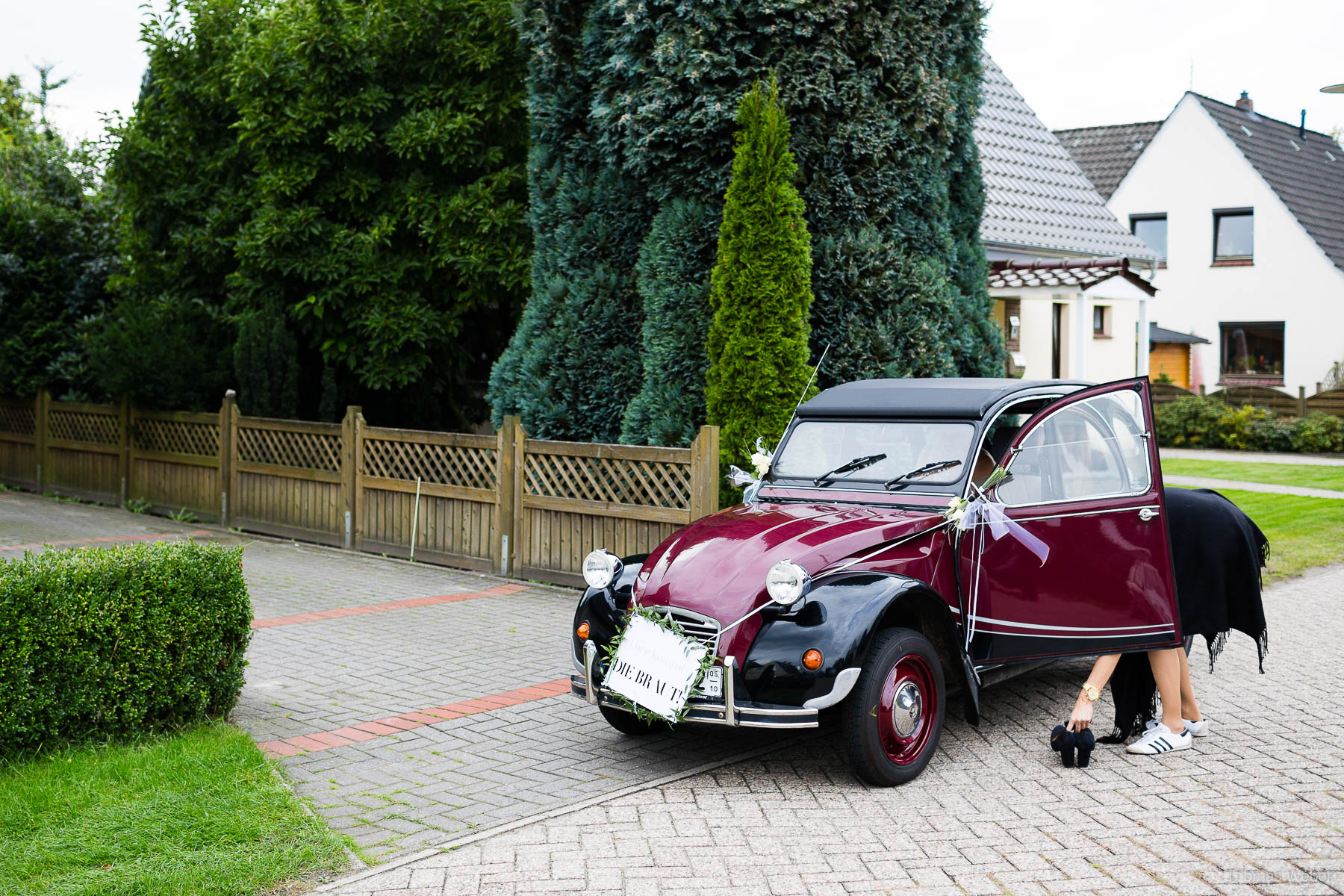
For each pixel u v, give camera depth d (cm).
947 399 657
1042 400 692
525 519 1108
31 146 2100
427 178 1470
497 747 612
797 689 525
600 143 1104
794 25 995
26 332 1847
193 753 565
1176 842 473
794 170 938
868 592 542
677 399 1027
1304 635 880
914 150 1041
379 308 1458
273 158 1475
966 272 1154
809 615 536
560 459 1074
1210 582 596
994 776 567
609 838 484
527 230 1434
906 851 468
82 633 566
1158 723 625
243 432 1455
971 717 574
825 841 480
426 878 441
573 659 612
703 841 480
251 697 705
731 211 945
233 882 429
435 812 514
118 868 439
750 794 541
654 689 550
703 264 1036
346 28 1438
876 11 1006
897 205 1034
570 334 1142
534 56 1189
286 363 1505
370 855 463
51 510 1648
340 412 1672
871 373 1001
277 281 1506
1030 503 602
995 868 450
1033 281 1797
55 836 466
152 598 592
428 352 1577
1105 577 578
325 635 877
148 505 1617
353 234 1462
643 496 1009
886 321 1016
